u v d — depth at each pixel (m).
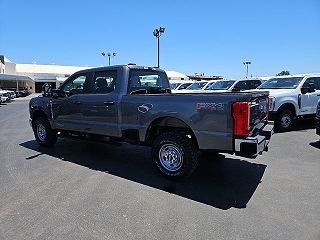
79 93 6.44
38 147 7.68
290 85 9.90
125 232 3.29
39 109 7.49
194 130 4.55
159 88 6.48
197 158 4.82
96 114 5.97
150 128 5.17
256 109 4.64
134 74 5.84
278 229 3.32
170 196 4.29
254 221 3.51
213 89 14.50
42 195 4.34
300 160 6.10
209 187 4.63
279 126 9.35
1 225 3.47
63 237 3.20
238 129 4.15
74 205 3.99
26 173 5.39
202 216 3.65
